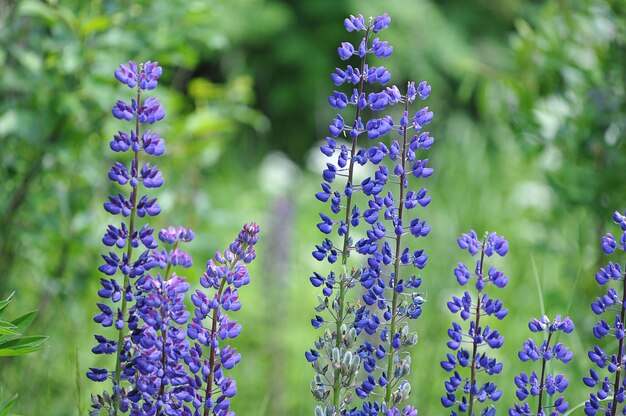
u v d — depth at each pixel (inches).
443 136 413.7
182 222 216.2
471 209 306.8
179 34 185.9
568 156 209.5
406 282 88.6
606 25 203.3
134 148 88.0
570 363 165.3
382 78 87.4
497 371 85.9
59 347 181.2
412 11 509.0
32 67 179.2
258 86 543.2
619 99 202.5
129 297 88.0
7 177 190.1
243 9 490.9
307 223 342.0
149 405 87.7
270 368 214.7
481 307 86.0
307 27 533.3
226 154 431.8
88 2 191.9
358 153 87.4
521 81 214.5
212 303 83.0
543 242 215.2
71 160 181.6
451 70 516.4
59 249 187.2
